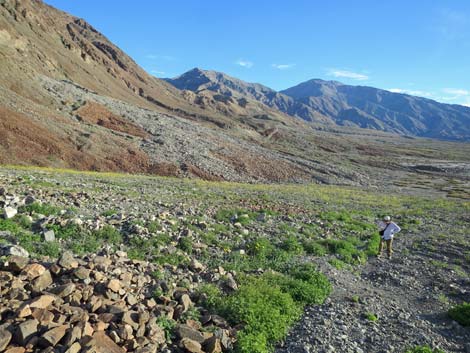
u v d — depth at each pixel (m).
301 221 22.88
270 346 8.37
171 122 97.50
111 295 8.10
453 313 11.05
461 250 19.67
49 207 14.99
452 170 132.75
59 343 6.14
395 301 12.23
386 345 8.93
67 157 52.44
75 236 12.53
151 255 12.31
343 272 14.66
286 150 137.25
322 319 9.91
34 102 68.31
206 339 7.67
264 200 31.78
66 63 124.81
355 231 22.58
